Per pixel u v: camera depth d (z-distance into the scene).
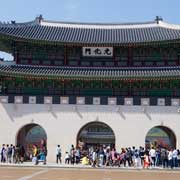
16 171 49.44
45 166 58.69
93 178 42.03
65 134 67.06
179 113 66.56
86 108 67.50
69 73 67.00
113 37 73.44
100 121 67.00
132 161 61.84
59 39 70.56
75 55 72.00
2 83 68.38
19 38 68.56
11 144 66.12
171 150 60.97
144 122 66.75
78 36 73.94
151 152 62.12
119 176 45.41
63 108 67.69
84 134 85.88
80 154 64.94
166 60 70.19
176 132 66.25
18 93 68.62
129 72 67.81
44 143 73.31
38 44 70.38
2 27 70.69
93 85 68.38
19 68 68.88
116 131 66.75
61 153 66.50
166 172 53.69
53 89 68.50
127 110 67.12
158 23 77.12
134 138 66.44
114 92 68.12
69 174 46.56
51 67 70.38
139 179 42.12
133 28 78.25
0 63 70.38
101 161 61.12
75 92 68.31
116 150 66.38
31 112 67.81
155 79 65.31
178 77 64.31
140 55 71.06
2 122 67.75
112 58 71.50
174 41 67.12
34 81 68.38
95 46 71.19
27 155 69.94
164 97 67.06
